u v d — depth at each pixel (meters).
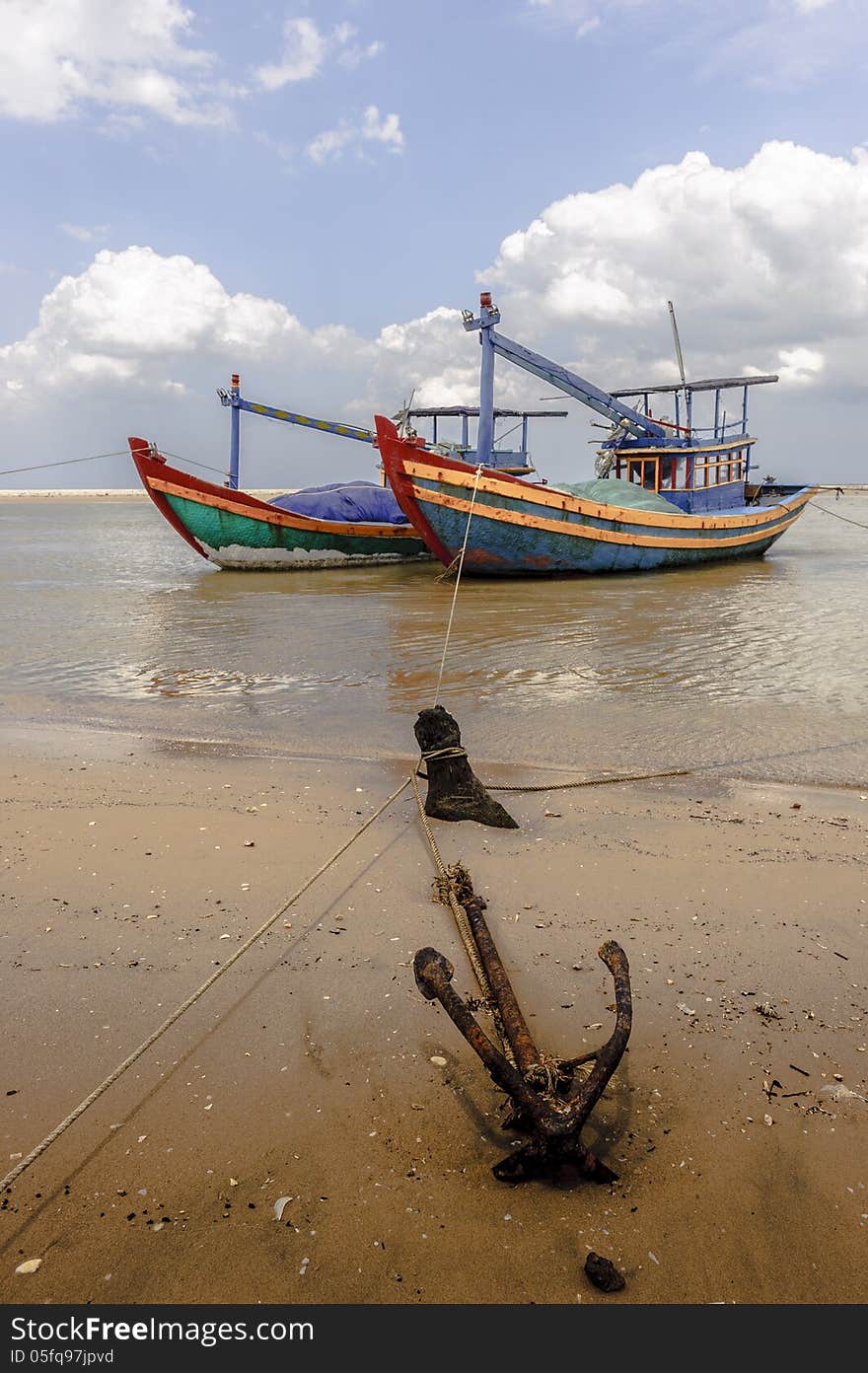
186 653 11.76
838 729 7.80
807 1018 3.58
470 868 5.07
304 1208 2.63
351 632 13.18
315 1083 3.20
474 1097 3.12
